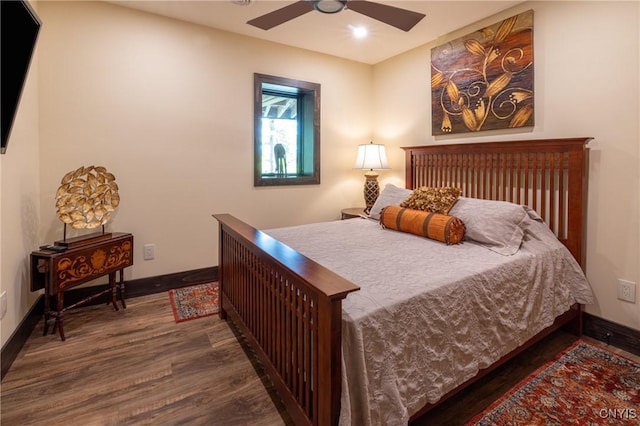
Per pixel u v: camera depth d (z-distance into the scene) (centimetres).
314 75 370
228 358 206
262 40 336
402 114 374
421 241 236
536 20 250
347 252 208
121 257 264
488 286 172
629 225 212
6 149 189
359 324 124
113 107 274
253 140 340
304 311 134
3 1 152
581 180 224
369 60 396
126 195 285
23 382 181
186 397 172
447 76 315
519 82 260
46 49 248
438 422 154
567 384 181
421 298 144
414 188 351
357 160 381
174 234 308
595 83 222
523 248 213
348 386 122
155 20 285
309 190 380
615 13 211
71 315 260
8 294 195
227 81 321
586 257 231
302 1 180
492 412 161
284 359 155
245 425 154
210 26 308
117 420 156
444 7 263
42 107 249
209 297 296
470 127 297
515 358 206
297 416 141
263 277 177
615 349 217
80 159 264
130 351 212
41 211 252
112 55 271
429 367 143
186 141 306
